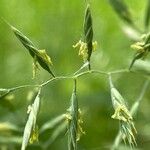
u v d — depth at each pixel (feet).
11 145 0.64
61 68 0.84
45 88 0.79
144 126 0.72
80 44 0.48
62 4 0.88
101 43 0.86
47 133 0.71
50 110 0.78
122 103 0.47
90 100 0.76
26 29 0.89
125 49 0.83
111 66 0.83
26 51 0.87
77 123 0.46
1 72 0.86
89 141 0.75
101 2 0.88
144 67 0.64
